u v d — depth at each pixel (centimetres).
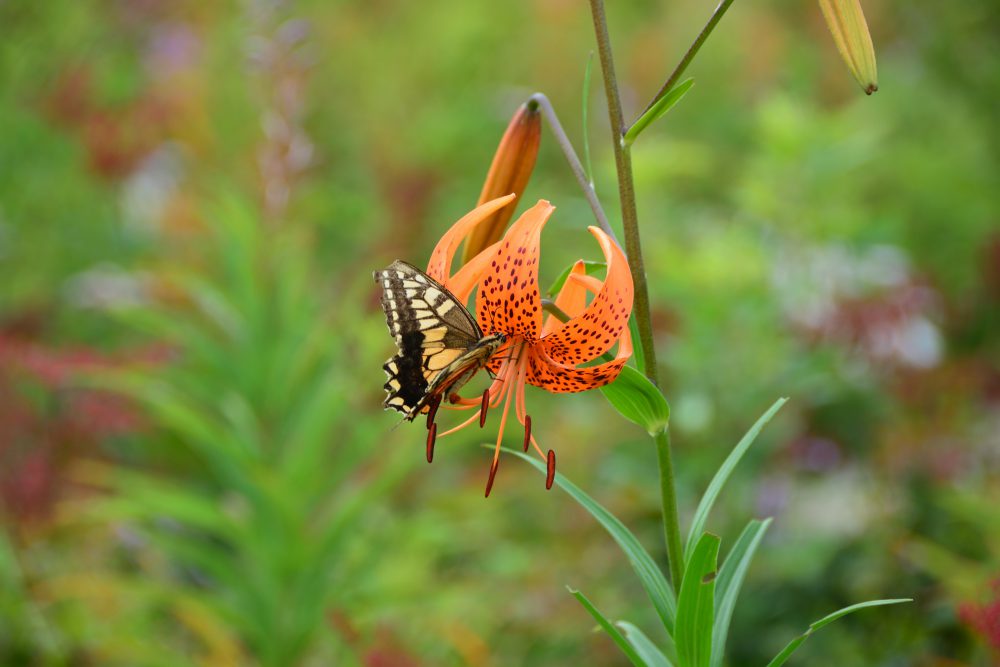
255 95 178
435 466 204
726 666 153
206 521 149
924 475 163
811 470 170
